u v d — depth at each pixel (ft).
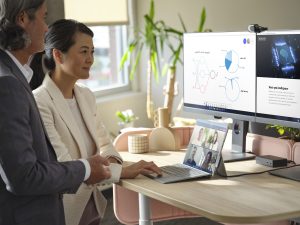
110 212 12.65
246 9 12.96
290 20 12.34
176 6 14.06
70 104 7.65
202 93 8.55
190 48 8.64
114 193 8.73
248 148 8.27
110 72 15.03
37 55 8.32
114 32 14.97
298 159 7.53
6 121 4.97
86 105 7.80
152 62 13.12
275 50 7.23
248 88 7.73
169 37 14.30
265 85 7.45
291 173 6.96
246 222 5.37
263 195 6.12
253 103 7.68
